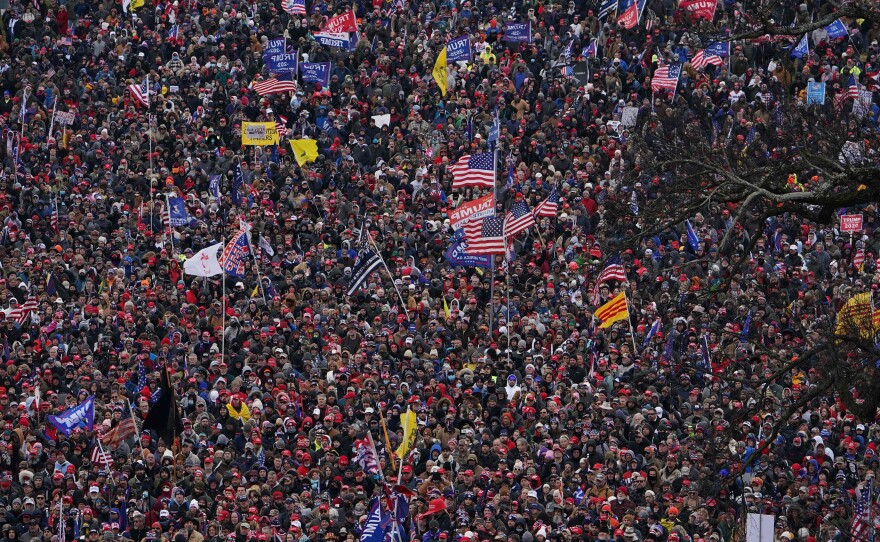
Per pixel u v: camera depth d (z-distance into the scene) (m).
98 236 191.50
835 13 92.06
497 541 135.38
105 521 142.00
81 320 170.38
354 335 166.50
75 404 152.88
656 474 142.25
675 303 111.44
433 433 150.00
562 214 189.38
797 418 146.38
